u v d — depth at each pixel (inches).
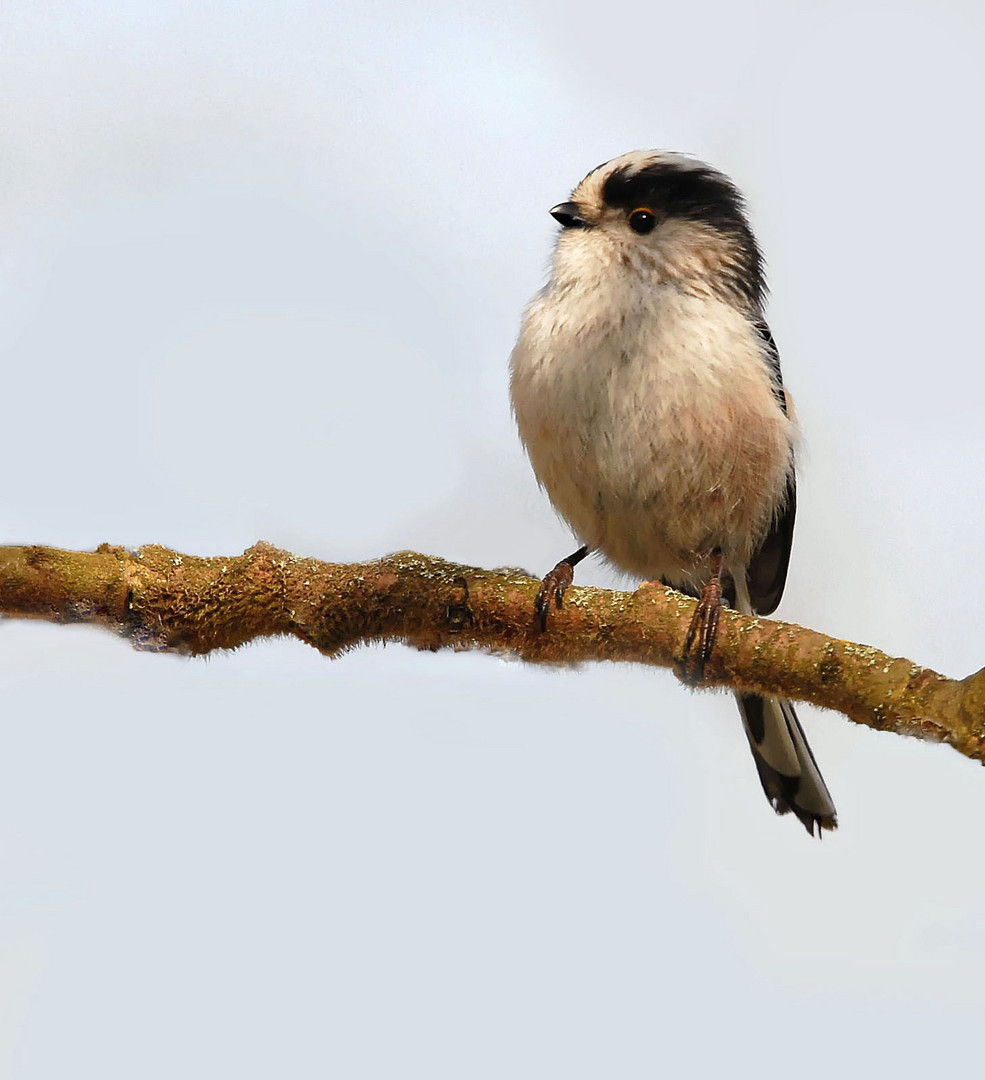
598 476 341.1
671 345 325.4
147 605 282.0
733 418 330.0
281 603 287.3
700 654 268.8
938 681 248.8
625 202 339.3
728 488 338.6
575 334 332.2
